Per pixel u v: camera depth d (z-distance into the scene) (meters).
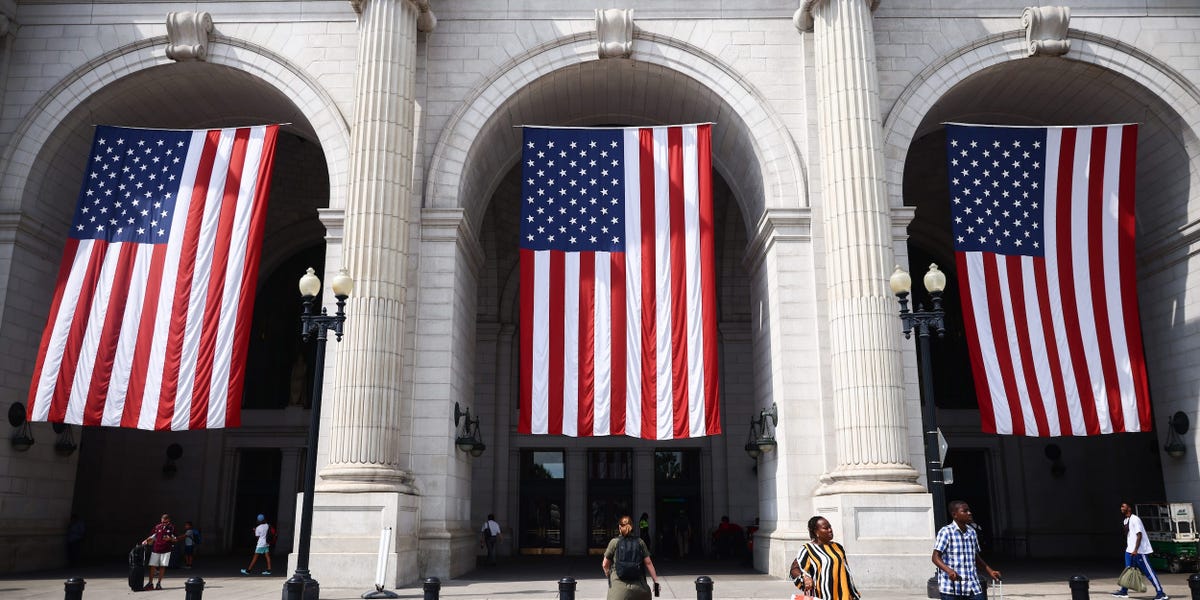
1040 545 30.73
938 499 14.42
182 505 31.98
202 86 24.31
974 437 32.19
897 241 21.33
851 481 18.75
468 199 23.58
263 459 33.38
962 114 25.16
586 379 20.75
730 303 33.66
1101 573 22.11
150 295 20.75
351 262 20.06
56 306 20.72
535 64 23.03
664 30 23.22
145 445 32.44
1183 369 23.17
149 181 21.53
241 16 23.45
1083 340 20.64
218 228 21.14
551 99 24.31
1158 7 23.20
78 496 30.73
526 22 23.28
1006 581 19.84
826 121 21.41
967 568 9.95
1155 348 24.41
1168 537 22.88
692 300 21.11
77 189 24.95
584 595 17.00
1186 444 22.88
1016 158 21.58
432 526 20.08
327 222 21.66
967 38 22.95
